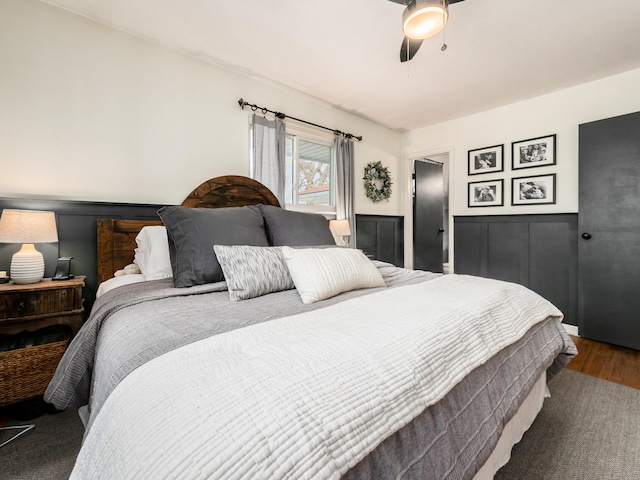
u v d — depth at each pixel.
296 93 3.23
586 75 2.84
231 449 0.45
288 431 0.49
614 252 2.67
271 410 0.52
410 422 0.66
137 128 2.27
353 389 0.61
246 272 1.47
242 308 1.23
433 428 0.71
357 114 3.83
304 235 2.13
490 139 3.68
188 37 2.28
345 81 2.96
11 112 1.83
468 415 0.83
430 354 0.79
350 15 2.02
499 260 3.58
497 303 1.25
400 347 0.78
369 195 4.09
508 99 3.38
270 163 2.97
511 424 1.19
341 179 3.66
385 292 1.35
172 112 2.44
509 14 2.00
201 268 1.60
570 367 2.26
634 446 1.39
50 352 1.64
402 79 2.92
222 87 2.71
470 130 3.86
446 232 6.31
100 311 1.27
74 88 2.03
